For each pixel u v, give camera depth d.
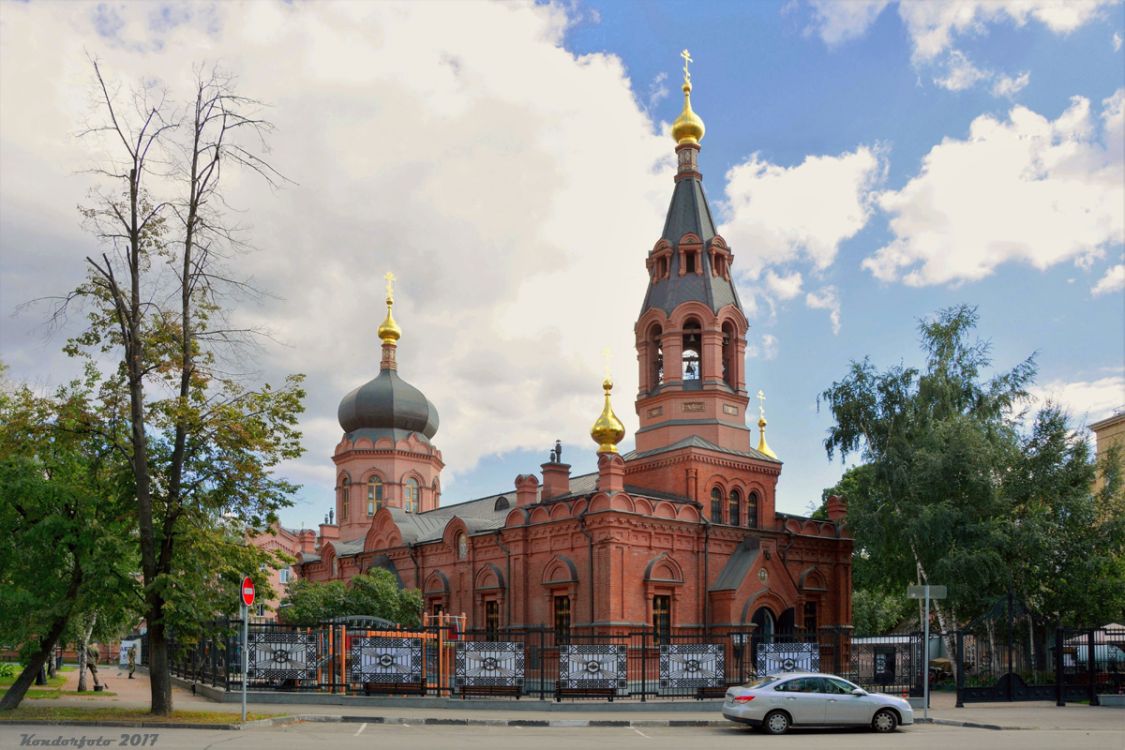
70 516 32.72
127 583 30.45
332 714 30.78
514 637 50.34
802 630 51.50
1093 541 47.97
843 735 27.20
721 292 55.66
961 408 52.81
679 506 49.53
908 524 47.72
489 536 54.50
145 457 30.33
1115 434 74.31
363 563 66.88
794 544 53.78
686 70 59.25
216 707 33.25
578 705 34.03
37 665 31.69
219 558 30.86
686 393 53.88
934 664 55.28
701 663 36.16
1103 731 28.34
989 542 46.16
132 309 30.02
